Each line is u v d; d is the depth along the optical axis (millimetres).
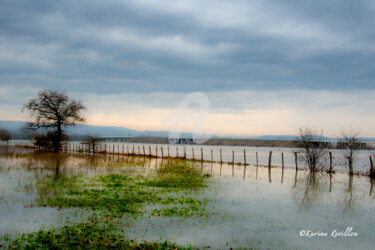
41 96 56594
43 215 12117
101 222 11461
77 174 24156
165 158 44906
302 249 9547
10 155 44031
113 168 29531
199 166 34188
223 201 15852
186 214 13000
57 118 58375
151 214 12812
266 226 11766
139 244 9375
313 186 22219
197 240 9992
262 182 23344
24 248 8633
